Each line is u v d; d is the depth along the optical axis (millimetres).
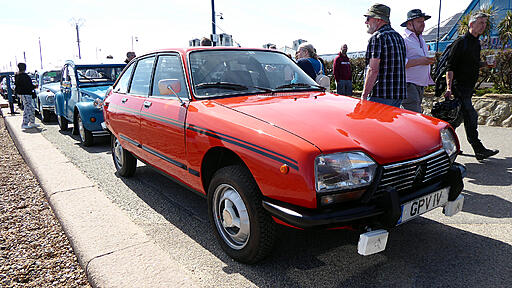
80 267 2924
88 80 8188
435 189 2588
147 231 3438
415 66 5074
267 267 2744
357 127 2578
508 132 7734
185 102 3285
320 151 2217
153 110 3699
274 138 2396
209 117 2918
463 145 6574
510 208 3721
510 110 8477
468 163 5367
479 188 4312
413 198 2436
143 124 3891
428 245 3014
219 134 2762
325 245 3053
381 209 2289
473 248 2945
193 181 3229
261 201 2523
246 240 2717
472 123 5266
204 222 3631
